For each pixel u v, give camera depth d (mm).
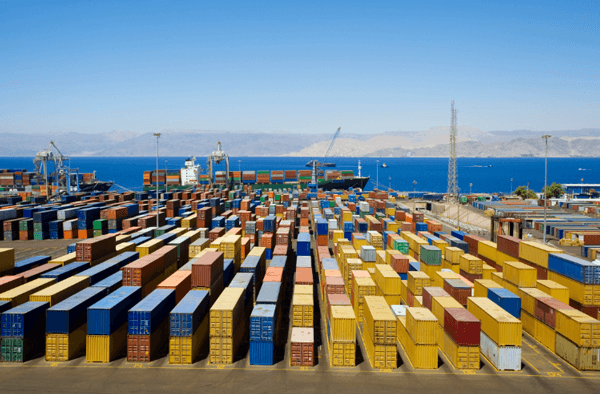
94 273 38125
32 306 31000
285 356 31109
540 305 33938
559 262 39750
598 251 62406
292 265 61344
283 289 42406
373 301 33688
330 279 38188
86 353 29328
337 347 29562
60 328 29391
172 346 29312
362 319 37969
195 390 25922
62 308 29562
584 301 36125
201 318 31766
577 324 29109
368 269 47562
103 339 29219
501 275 42281
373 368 29328
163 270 42719
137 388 26031
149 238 59625
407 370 29031
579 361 28938
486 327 31062
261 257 46500
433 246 49906
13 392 25375
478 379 27781
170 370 28484
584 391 26375
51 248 68562
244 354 31375
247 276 38750
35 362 29297
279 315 36125
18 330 29234
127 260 44688
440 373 28609
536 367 29609
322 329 36844
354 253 47406
